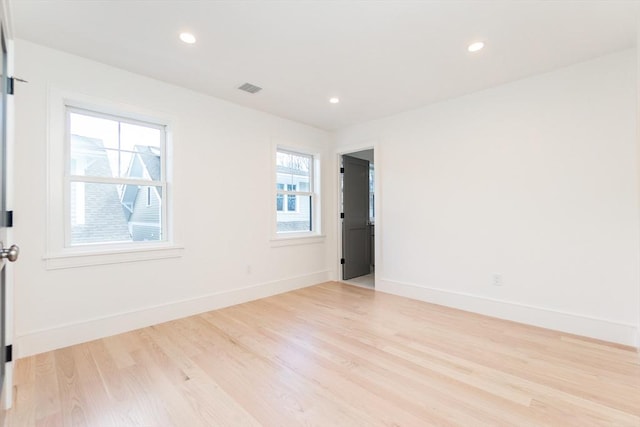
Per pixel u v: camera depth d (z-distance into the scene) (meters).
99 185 2.55
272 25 1.97
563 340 2.34
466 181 3.11
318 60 2.42
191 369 1.92
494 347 2.22
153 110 2.74
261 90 3.01
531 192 2.70
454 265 3.21
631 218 2.25
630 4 1.76
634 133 2.24
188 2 1.75
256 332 2.53
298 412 1.51
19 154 2.10
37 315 2.15
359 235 4.91
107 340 2.36
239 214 3.40
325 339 2.38
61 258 2.24
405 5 1.78
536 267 2.68
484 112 2.98
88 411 1.51
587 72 2.42
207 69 2.57
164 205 2.90
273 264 3.76
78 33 2.05
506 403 1.57
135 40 2.14
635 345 2.22
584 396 1.62
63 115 2.30
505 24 1.96
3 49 1.34
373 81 2.80
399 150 3.70
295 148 4.09
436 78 2.73
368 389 1.70
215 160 3.19
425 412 1.50
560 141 2.55
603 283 2.37
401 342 2.32
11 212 1.55
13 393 1.65
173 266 2.85
